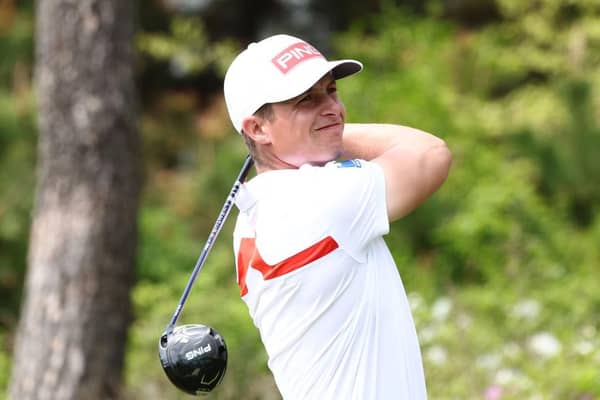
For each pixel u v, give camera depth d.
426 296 31.73
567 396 22.41
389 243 36.72
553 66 47.47
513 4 49.09
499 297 29.25
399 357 11.48
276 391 22.80
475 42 47.09
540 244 36.00
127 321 25.77
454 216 36.94
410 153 11.63
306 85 11.34
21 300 37.88
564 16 48.31
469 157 39.97
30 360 25.06
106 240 25.16
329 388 11.48
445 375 23.34
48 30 25.16
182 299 12.57
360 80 41.62
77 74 24.98
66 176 25.08
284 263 11.40
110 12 25.16
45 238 25.22
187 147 51.12
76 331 24.91
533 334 26.59
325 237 11.27
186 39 49.50
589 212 41.34
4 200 38.53
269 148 11.85
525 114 45.47
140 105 53.25
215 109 50.81
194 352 12.20
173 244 40.19
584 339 25.77
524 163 41.12
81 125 24.98
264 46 11.76
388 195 11.45
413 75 43.06
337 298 11.35
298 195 11.41
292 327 11.55
